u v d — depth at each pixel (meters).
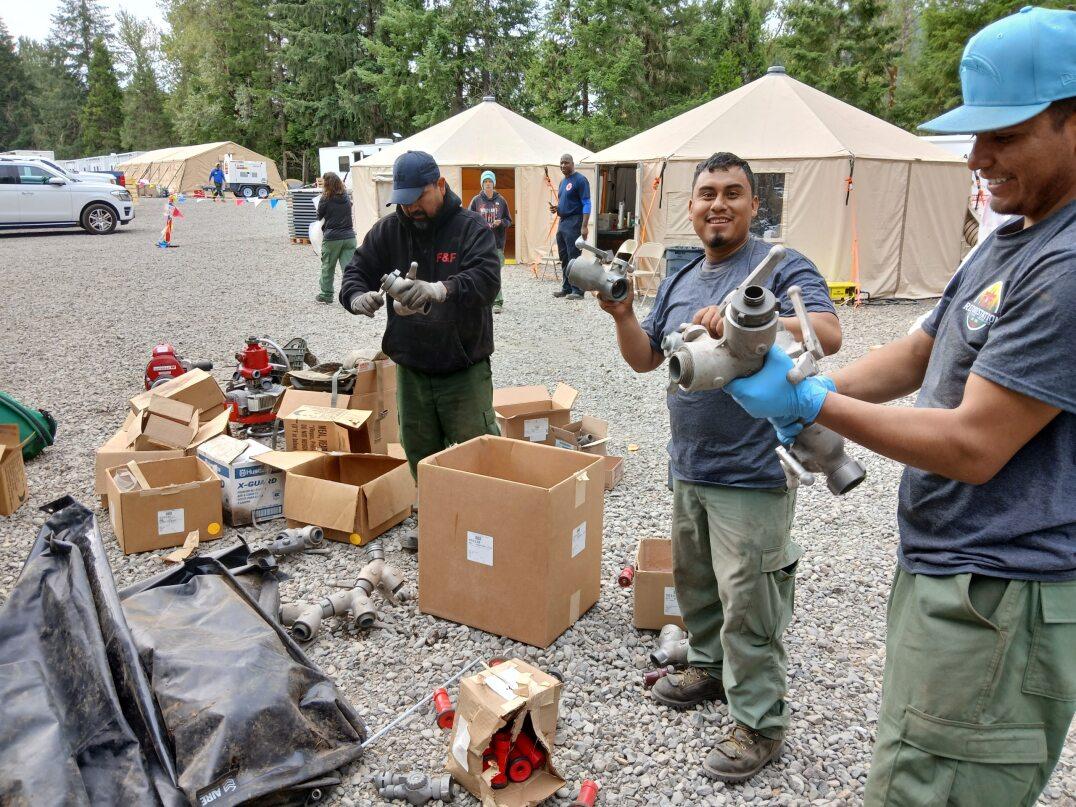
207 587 3.04
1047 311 1.27
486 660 3.24
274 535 4.31
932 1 33.25
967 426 1.34
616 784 2.63
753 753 2.62
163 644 2.62
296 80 46.44
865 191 11.55
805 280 2.37
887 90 30.69
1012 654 1.45
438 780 2.51
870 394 1.81
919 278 12.51
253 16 49.00
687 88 31.89
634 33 31.00
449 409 3.94
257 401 5.52
